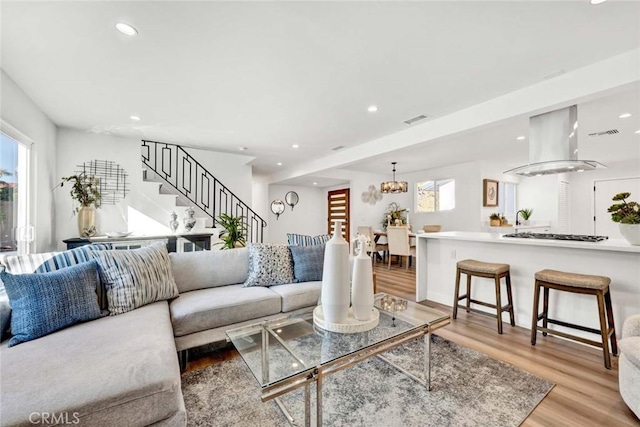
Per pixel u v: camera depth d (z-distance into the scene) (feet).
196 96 9.59
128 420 3.79
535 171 10.25
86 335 5.29
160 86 8.86
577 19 5.76
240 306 7.69
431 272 12.89
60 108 10.60
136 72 8.00
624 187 21.49
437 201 24.08
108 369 4.18
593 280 7.32
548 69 7.75
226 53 7.06
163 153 17.12
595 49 6.82
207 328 7.26
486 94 9.36
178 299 7.81
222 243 16.67
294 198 29.07
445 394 6.02
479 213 20.26
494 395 5.97
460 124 10.76
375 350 5.45
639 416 5.06
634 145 15.56
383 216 27.22
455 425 5.14
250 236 20.65
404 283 15.83
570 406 5.62
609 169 22.22
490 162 20.72
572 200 24.14
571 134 8.88
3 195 8.46
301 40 6.55
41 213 10.82
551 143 9.18
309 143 15.79
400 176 26.89
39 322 5.24
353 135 14.11
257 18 5.81
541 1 5.29
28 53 7.04
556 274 7.99
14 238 9.15
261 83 8.66
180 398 4.33
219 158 18.71
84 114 11.23
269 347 5.48
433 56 7.18
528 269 9.76
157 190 15.06
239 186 19.31
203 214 18.04
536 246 9.56
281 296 8.47
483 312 10.16
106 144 14.02
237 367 7.13
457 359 7.47
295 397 5.98
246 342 5.75
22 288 5.35
